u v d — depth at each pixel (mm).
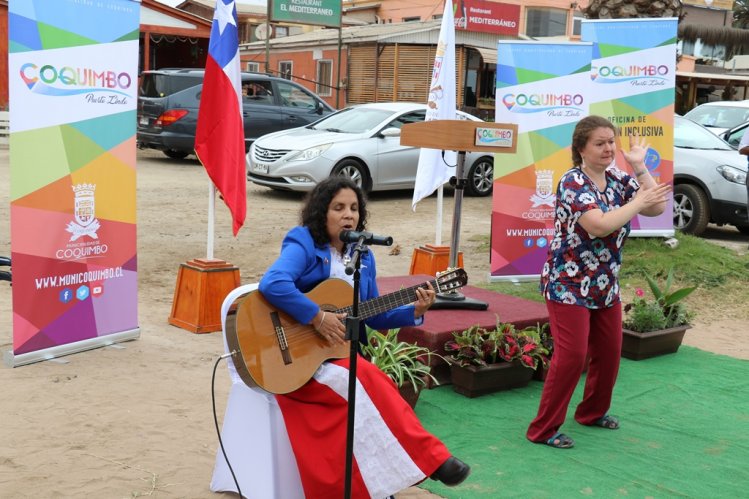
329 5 24016
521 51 7887
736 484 4273
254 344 3418
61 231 5516
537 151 8062
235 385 3758
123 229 5934
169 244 9633
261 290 3447
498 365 5387
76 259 5656
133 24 5742
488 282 8250
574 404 5422
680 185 10852
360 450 3424
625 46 8484
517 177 8086
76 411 4762
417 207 12930
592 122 4426
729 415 5297
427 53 24281
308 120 17375
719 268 8859
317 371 3504
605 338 4707
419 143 5738
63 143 5410
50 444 4312
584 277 4445
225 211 11930
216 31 6117
